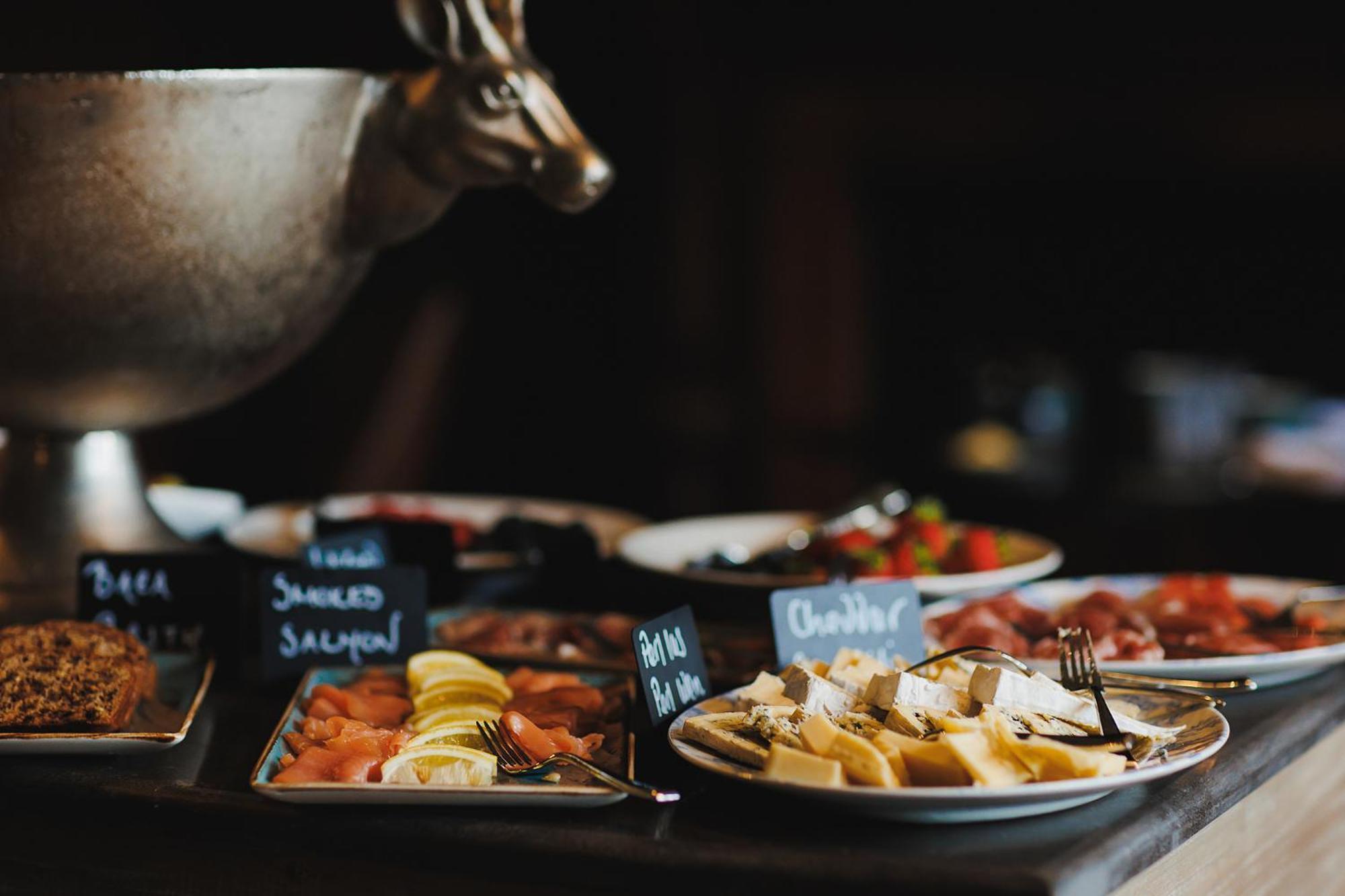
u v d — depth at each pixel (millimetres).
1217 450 3703
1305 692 1039
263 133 1009
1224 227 3920
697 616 1332
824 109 3906
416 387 3414
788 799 799
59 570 1134
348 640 1071
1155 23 3621
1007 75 3756
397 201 1124
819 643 1005
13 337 1007
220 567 1123
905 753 753
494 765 811
